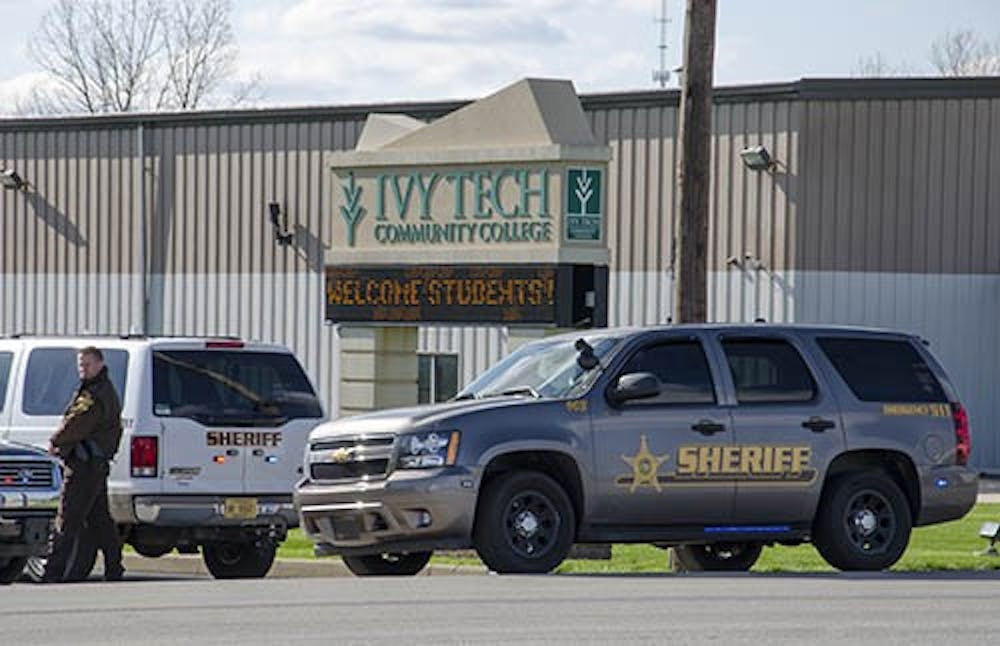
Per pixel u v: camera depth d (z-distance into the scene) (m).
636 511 37.06
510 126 58.56
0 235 107.62
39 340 44.03
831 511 38.41
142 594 32.00
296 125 98.50
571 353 38.19
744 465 37.72
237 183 100.31
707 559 42.59
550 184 57.16
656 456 37.03
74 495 38.84
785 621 28.14
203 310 101.38
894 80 88.31
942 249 88.75
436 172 59.88
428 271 59.69
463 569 44.41
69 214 105.38
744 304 90.06
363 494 36.12
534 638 26.05
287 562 47.72
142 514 42.03
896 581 35.03
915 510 39.38
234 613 28.92
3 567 42.09
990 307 88.69
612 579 34.78
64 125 105.19
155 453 42.16
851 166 88.81
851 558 38.44
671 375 37.62
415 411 36.62
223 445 42.81
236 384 43.28
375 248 61.12
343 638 26.02
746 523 38.00
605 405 36.94
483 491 36.00
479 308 58.41
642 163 90.81
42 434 43.44
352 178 61.91
